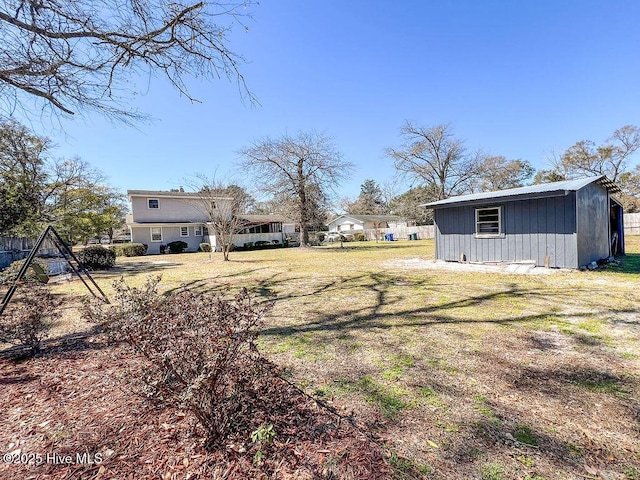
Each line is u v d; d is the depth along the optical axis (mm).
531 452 1657
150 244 23859
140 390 2010
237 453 1677
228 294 6398
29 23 3592
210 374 1646
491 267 8727
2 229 12617
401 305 4992
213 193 15672
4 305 3885
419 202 31531
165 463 1637
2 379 2795
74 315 5027
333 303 5312
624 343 3139
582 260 7879
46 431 1987
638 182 26719
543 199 8164
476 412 2051
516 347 3143
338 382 2527
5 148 13953
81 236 17219
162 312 2006
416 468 1559
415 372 2674
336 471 1546
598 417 1965
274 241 26859
